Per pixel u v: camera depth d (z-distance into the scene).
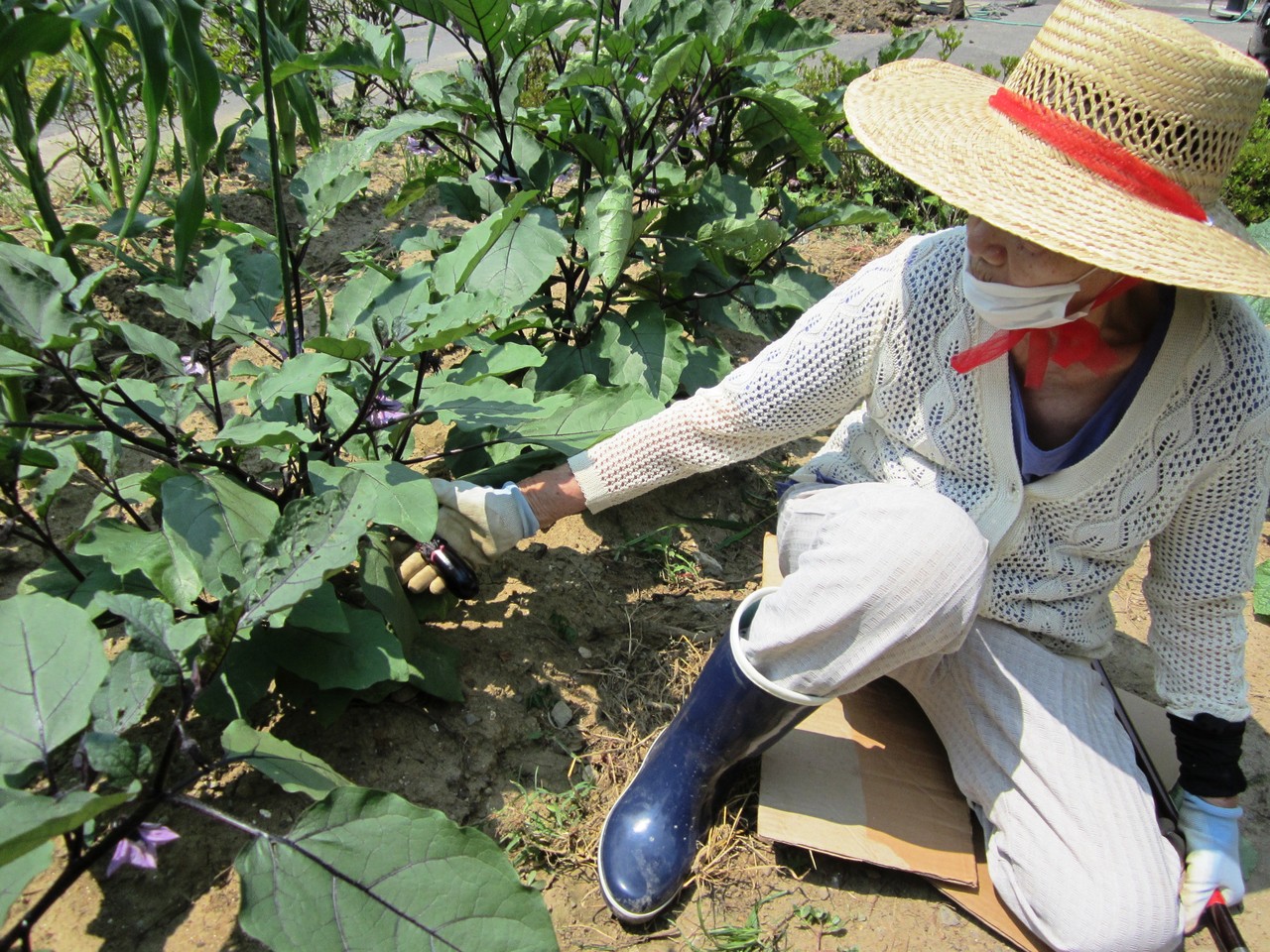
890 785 1.86
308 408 2.07
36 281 1.57
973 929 1.71
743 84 2.78
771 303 2.71
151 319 3.00
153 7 2.00
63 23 1.86
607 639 2.21
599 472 1.80
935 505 1.51
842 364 1.65
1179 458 1.48
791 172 3.40
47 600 1.43
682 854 1.67
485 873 1.37
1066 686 1.68
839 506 1.67
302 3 3.03
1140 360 1.43
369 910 1.32
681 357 2.52
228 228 2.40
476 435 2.38
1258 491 1.51
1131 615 2.47
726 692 1.64
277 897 1.29
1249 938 1.72
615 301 2.75
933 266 1.55
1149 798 1.62
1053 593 1.68
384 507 1.64
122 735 1.79
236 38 4.11
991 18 9.68
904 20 9.21
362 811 1.37
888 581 1.48
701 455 1.78
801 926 1.70
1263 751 2.10
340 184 2.36
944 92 1.56
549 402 2.06
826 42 2.78
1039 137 1.32
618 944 1.65
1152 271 1.20
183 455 1.72
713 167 2.75
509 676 2.06
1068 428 1.54
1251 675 2.31
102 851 1.32
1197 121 1.23
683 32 2.66
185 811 1.69
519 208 2.01
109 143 2.54
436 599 2.01
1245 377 1.42
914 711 2.03
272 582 1.41
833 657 1.55
